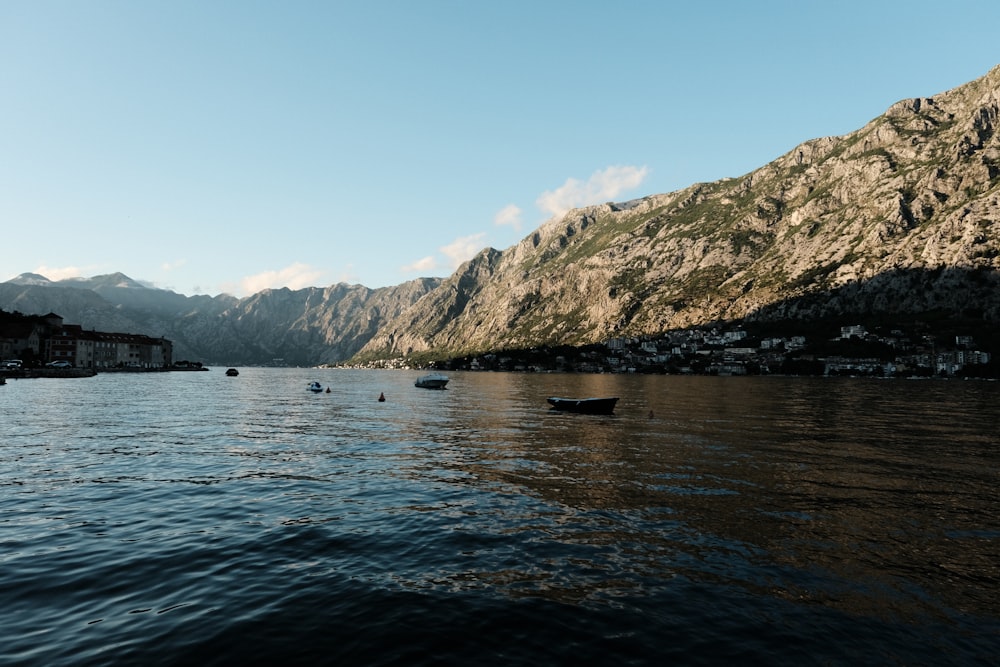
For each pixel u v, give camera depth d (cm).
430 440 4172
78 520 1961
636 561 1583
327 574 1464
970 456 3416
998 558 1636
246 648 1064
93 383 13600
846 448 3734
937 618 1255
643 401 8656
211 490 2462
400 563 1553
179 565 1521
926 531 1888
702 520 2002
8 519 1966
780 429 4844
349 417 6122
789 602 1326
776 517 2045
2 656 1023
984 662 1073
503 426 5159
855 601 1338
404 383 18850
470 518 2019
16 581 1393
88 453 3425
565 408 7019
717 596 1352
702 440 4134
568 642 1112
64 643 1078
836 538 1805
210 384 15638
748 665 1044
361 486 2562
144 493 2392
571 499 2312
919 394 11100
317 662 1015
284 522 1956
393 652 1055
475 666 1010
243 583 1398
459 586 1392
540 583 1417
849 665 1053
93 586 1369
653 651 1084
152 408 6869
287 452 3578
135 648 1061
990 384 16275
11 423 4947
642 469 2978
